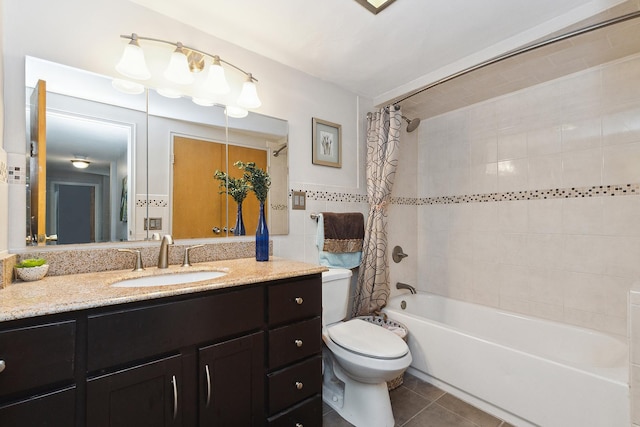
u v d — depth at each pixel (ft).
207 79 4.94
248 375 3.61
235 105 5.48
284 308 3.98
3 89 3.56
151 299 2.94
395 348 4.73
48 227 3.83
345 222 6.74
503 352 4.98
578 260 6.05
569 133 6.17
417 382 6.15
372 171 7.27
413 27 4.96
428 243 8.77
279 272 4.03
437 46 5.52
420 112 8.33
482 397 5.23
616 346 5.16
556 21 4.70
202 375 3.24
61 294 2.84
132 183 4.45
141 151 4.52
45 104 3.84
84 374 2.60
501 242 7.20
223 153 5.33
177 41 4.85
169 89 4.78
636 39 4.89
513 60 5.57
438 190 8.55
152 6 4.54
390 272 8.16
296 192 6.31
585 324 5.94
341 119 7.20
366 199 7.71
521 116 6.88
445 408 5.32
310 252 6.50
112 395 2.70
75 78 4.04
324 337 5.34
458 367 5.58
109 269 4.16
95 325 2.64
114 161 4.31
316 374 4.32
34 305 2.46
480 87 6.75
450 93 7.06
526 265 6.78
